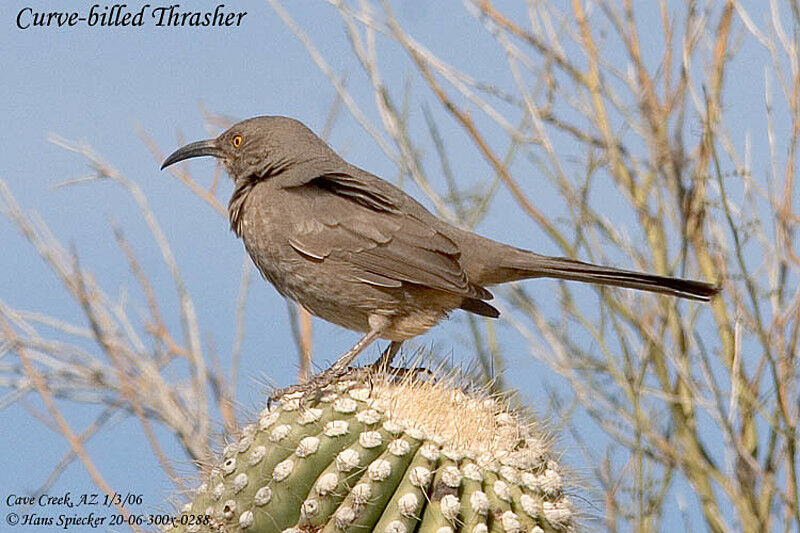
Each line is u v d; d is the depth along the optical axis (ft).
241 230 38.75
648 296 41.83
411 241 35.86
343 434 25.76
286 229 36.45
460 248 36.86
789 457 39.19
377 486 25.08
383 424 25.93
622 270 36.68
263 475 25.73
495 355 39.11
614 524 38.58
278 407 26.78
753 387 41.29
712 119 40.47
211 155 40.34
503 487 25.49
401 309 36.11
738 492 40.06
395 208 36.45
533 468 26.45
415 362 28.99
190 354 39.91
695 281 36.37
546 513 25.62
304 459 25.55
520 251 37.29
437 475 25.27
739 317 39.27
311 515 25.17
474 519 24.99
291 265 36.55
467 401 27.66
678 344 41.78
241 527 25.49
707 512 40.57
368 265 35.78
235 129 39.75
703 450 42.09
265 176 38.60
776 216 40.14
